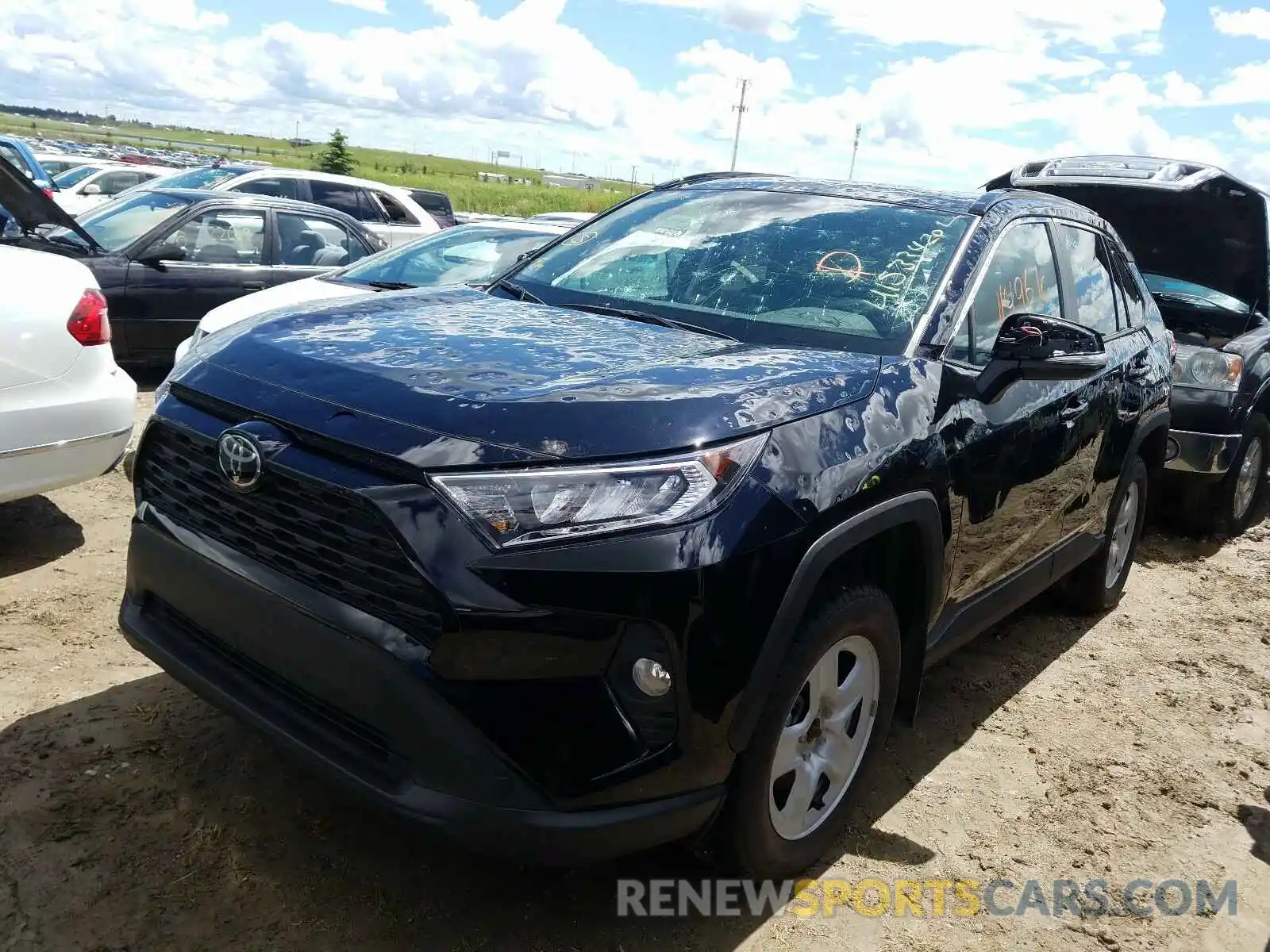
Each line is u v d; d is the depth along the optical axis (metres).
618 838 2.13
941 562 2.89
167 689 3.38
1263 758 3.78
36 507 4.98
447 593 2.04
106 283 7.73
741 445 2.27
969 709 3.96
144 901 2.41
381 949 2.35
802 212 3.65
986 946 2.60
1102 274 4.40
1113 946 2.66
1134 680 4.38
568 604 2.05
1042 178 6.61
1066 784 3.45
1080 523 4.18
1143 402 4.50
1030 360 3.07
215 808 2.78
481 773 2.06
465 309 3.18
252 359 2.62
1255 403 6.20
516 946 2.40
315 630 2.23
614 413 2.24
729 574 2.16
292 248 8.75
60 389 4.04
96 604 3.98
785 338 3.04
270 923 2.39
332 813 2.81
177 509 2.64
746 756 2.34
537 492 2.09
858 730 2.81
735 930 2.55
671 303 3.31
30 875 2.45
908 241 3.38
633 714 2.14
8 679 3.34
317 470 2.20
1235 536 6.80
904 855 2.95
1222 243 6.64
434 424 2.21
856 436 2.53
